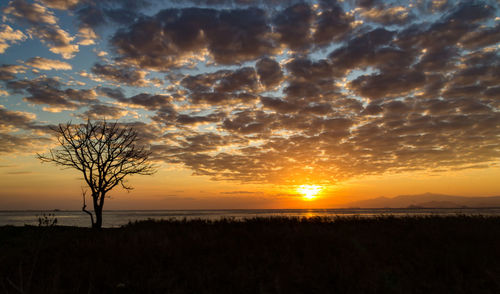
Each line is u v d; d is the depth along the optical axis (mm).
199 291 5934
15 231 14406
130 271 7160
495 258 7938
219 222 17000
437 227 13406
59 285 5930
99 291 6023
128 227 16438
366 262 7582
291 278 6539
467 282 6328
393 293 5824
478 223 14805
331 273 6816
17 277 6430
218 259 8047
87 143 18625
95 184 18469
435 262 7789
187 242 10125
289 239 10562
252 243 10125
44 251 9227
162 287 5980
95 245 9688
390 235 12008
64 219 56188
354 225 15039
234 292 5867
